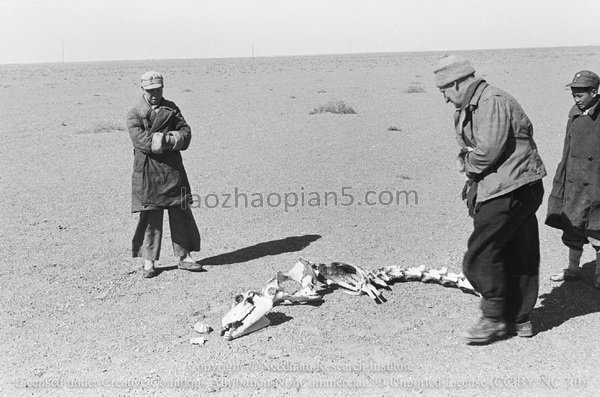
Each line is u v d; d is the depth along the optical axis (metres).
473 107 5.26
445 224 9.70
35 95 41.81
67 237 9.38
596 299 6.52
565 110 23.69
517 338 5.66
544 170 5.41
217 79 57.06
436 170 13.91
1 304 6.71
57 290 7.14
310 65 92.38
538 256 5.57
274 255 8.32
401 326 5.97
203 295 6.93
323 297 6.75
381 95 33.62
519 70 52.41
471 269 5.44
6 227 9.91
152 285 7.29
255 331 5.93
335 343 5.64
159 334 5.93
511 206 5.23
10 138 20.64
